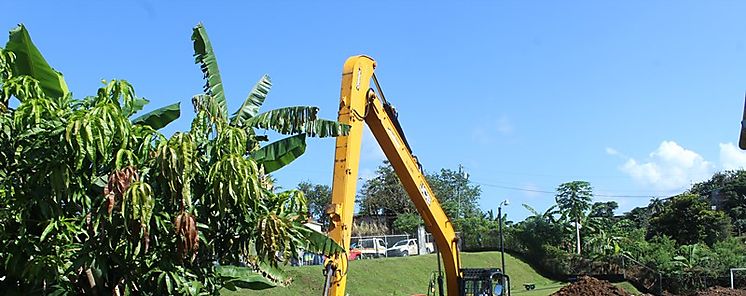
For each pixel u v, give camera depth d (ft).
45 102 24.12
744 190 247.29
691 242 188.55
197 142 26.08
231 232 25.99
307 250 29.68
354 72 40.06
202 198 25.00
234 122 33.47
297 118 33.06
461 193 276.62
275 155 33.01
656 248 165.48
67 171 22.74
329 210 36.45
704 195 269.44
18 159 23.58
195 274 26.43
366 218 192.75
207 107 29.78
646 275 158.92
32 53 31.63
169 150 23.18
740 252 161.38
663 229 196.03
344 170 37.29
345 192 36.88
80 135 21.95
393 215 204.13
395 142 45.55
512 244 184.14
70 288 26.13
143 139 24.02
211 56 36.06
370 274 116.06
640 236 181.27
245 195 24.08
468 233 188.24
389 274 120.16
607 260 167.63
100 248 24.04
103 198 22.85
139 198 22.21
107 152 22.97
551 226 182.29
